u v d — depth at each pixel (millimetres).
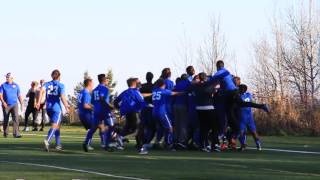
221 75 17000
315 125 25969
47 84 16859
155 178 10969
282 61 43250
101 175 11266
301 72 43094
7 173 11492
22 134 25484
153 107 17109
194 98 17203
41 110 28547
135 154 15945
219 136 17266
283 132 26156
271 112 26531
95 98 16828
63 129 31062
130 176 11188
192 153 16406
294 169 12680
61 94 16812
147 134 17719
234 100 17156
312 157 15469
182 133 17531
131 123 16984
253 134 17781
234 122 17344
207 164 13422
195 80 17188
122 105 17016
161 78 17156
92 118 16984
